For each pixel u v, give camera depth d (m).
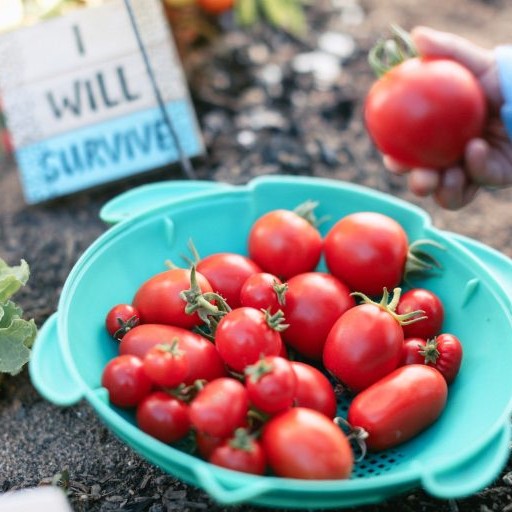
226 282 0.73
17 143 0.92
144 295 0.72
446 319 0.75
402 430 0.66
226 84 1.09
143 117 0.94
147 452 0.63
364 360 0.68
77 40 0.92
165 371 0.64
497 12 1.23
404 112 0.68
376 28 1.19
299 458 0.62
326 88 1.09
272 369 0.63
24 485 0.73
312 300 0.71
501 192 0.99
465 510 0.70
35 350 0.65
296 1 1.14
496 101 0.75
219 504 0.70
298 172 0.99
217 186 0.82
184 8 1.08
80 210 0.96
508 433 0.63
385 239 0.73
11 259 0.91
